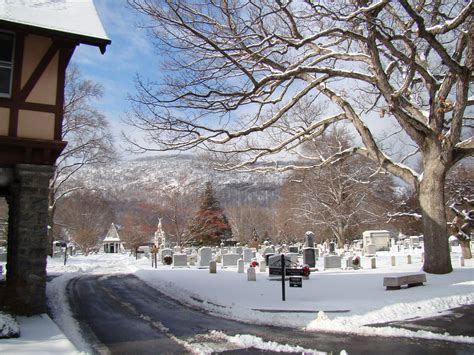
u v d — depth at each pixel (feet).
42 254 38.37
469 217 96.94
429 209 62.90
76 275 88.12
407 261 95.91
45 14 40.96
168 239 191.83
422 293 47.01
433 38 49.70
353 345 27.94
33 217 38.37
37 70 40.09
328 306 41.01
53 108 40.19
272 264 68.33
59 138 39.99
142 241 224.94
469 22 52.60
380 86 57.93
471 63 54.49
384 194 170.91
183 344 28.50
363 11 45.68
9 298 36.58
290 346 27.84
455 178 141.59
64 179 139.85
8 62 39.86
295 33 58.70
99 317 38.75
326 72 57.36
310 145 121.19
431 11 59.41
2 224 163.53
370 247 128.47
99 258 177.58
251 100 59.36
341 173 138.51
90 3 45.16
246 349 27.14
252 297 47.85
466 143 62.39
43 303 37.78
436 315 37.91
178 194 191.01
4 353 22.50
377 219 160.86
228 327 34.19
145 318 38.29
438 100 61.00
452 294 46.34
